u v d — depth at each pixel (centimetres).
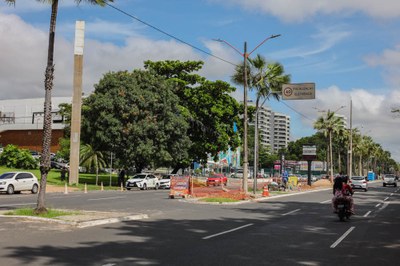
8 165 5381
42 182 1688
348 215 1852
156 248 1084
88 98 4950
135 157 4772
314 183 6775
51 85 1719
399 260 996
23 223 1500
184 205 2508
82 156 4753
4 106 10562
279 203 2834
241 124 6056
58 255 970
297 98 3609
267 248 1114
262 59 3978
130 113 4672
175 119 4944
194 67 5659
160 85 4994
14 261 900
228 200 2808
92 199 2811
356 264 941
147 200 2841
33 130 8938
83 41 4728
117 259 936
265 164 15188
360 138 11856
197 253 1023
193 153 5728
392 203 3041
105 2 1806
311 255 1031
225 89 5584
